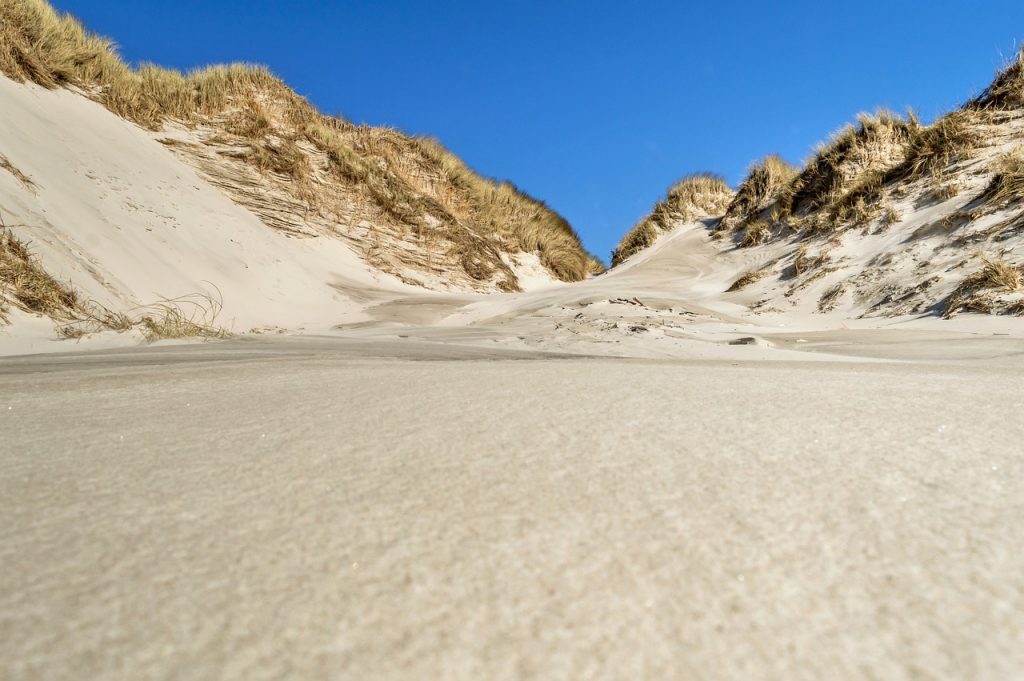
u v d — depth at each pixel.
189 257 10.20
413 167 18.44
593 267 21.66
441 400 1.84
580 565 0.77
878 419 1.56
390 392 1.99
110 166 10.90
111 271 8.20
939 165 10.56
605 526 0.88
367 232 14.91
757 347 5.09
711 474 1.12
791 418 1.57
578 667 0.57
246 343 5.85
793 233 13.05
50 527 0.86
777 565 0.77
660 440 1.35
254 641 0.60
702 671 0.57
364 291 12.18
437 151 19.61
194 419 1.58
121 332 6.28
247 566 0.75
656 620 0.65
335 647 0.59
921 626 0.64
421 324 9.49
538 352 4.94
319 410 1.69
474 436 1.39
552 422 1.53
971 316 6.44
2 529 0.85
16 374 2.80
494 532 0.86
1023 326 5.73
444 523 0.89
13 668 0.54
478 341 5.93
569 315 8.37
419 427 1.48
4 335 5.56
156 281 8.94
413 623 0.64
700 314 8.35
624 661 0.58
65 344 5.66
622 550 0.81
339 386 2.15
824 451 1.26
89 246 8.35
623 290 11.61
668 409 1.68
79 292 7.02
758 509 0.95
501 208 19.89
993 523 0.89
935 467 1.16
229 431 1.44
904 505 0.97
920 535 0.85
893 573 0.75
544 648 0.60
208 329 7.20
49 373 2.79
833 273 9.41
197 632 0.61
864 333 6.28
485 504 0.97
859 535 0.86
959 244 8.30
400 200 16.33
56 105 11.41
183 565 0.75
